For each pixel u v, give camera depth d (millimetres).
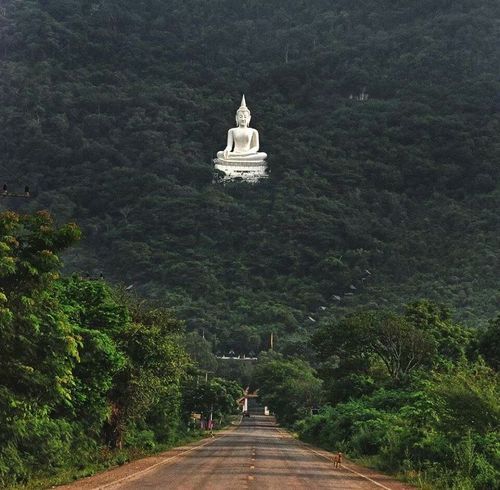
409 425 101188
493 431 81750
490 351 138875
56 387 64750
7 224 61969
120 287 124062
